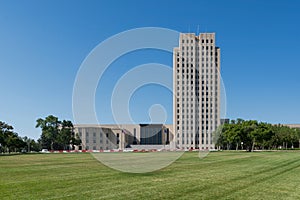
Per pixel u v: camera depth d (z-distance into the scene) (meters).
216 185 17.16
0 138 87.00
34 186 16.59
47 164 33.34
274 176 21.78
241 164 33.22
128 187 16.23
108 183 17.67
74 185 16.92
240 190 15.59
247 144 95.81
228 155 57.75
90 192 14.77
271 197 13.89
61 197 13.58
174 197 13.67
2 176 21.42
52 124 105.19
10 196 13.81
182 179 19.59
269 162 37.00
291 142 132.12
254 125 94.00
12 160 42.81
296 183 18.23
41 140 115.88
